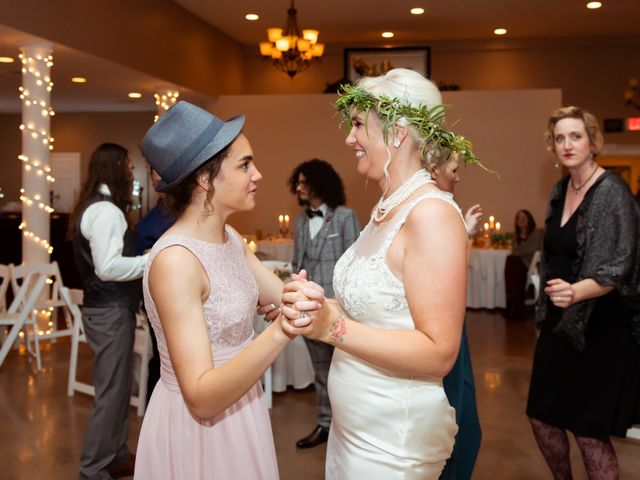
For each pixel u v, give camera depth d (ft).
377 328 4.80
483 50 38.91
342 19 34.06
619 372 8.54
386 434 5.18
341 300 5.38
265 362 4.56
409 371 4.66
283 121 35.32
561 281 8.16
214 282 5.16
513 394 16.61
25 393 16.66
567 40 38.34
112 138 42.50
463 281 4.70
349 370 5.39
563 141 8.79
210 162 5.20
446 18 33.94
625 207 8.30
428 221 4.77
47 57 22.79
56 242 34.63
